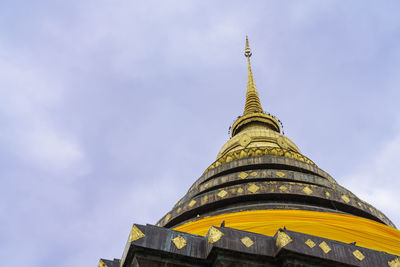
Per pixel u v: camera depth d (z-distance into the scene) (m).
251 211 23.02
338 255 14.45
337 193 28.09
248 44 58.34
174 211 28.80
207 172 33.50
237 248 14.12
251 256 14.20
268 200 27.06
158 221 29.84
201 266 14.29
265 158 32.47
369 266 14.48
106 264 16.55
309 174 30.78
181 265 14.11
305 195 27.11
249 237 14.62
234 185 29.22
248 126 43.69
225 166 32.81
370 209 29.06
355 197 30.91
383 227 22.03
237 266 13.93
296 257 14.05
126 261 14.34
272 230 18.78
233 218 21.69
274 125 43.66
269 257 14.29
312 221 20.56
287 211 22.41
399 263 14.83
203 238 14.91
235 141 38.84
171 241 14.40
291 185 27.61
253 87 50.75
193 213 27.70
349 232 19.34
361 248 15.02
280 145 37.91
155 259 14.00
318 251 14.30
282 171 29.95
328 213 22.45
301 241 14.41
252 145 37.53
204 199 27.62
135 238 14.08
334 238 18.33
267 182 27.88
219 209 27.22
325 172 34.19
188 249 14.35
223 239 14.25
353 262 14.44
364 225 21.42
